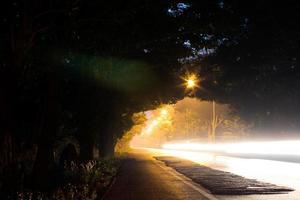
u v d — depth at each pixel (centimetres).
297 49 3469
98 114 2912
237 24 1822
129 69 2467
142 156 6156
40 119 1762
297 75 3797
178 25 1612
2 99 1012
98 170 2333
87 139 2772
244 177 2466
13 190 991
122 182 2369
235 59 4106
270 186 1958
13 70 1048
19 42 1073
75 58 1650
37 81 1767
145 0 1346
